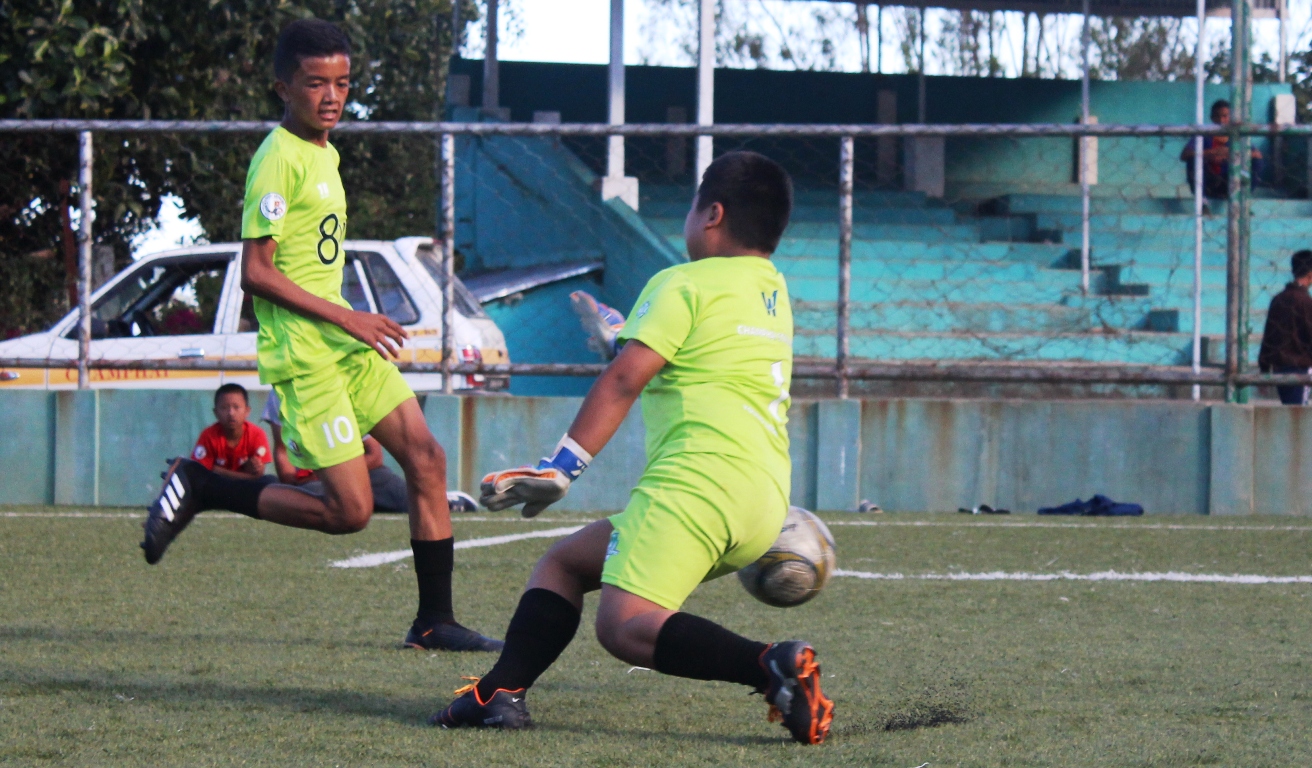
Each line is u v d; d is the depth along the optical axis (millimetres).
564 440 9281
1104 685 11797
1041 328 48875
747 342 9445
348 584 17766
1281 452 29375
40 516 25969
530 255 55500
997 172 64750
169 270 34438
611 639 9219
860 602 16703
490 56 60281
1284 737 9766
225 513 26531
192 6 41375
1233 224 29359
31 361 29609
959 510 29531
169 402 29484
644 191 58906
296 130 13102
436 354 31734
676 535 9148
